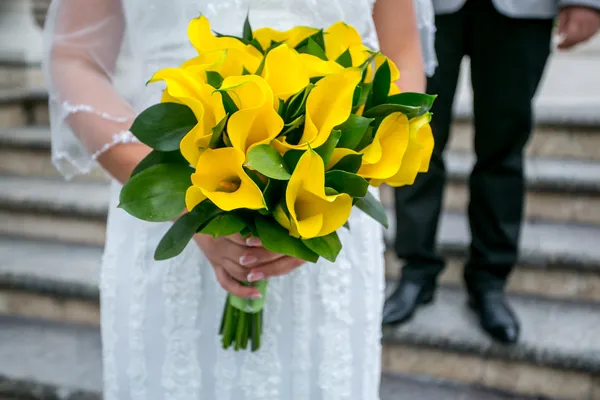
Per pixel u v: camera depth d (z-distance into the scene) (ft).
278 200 2.63
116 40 3.42
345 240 3.59
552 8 5.65
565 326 6.44
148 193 2.63
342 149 2.59
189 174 2.70
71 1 3.26
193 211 2.67
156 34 3.32
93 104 3.12
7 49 11.03
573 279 7.03
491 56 5.94
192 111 2.69
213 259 3.03
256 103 2.57
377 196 3.65
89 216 8.32
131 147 3.10
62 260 7.91
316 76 2.67
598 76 12.23
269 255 2.90
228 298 3.32
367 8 3.44
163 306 3.51
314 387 3.60
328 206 2.61
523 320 6.59
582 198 7.98
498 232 6.40
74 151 3.53
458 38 6.07
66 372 6.44
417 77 3.58
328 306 3.55
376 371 3.84
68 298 7.35
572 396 6.00
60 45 3.27
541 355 5.97
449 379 6.41
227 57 2.69
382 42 3.68
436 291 7.34
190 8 3.26
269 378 3.51
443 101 6.18
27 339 7.13
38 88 11.28
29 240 8.67
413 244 6.58
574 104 11.21
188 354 3.52
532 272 7.17
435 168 6.38
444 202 8.61
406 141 2.69
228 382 3.52
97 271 7.55
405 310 6.50
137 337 3.54
